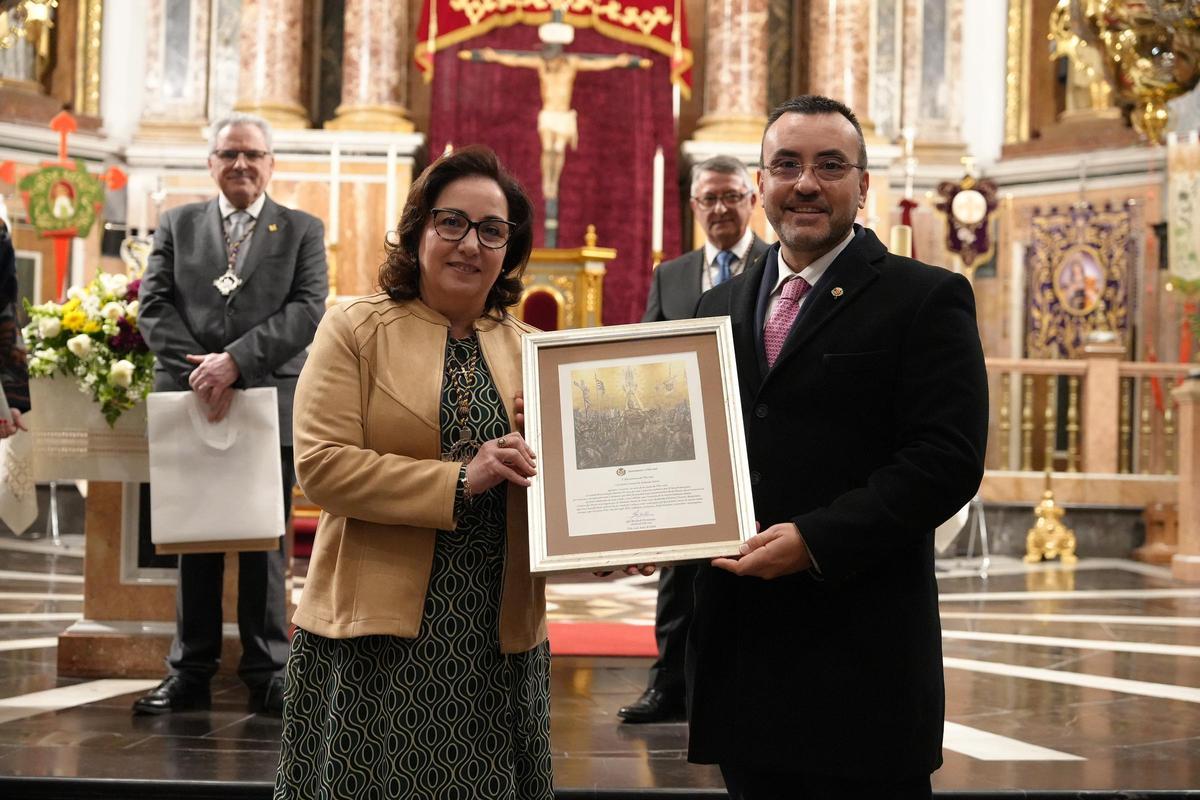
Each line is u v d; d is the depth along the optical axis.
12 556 8.16
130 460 4.52
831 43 11.48
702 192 4.14
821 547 2.06
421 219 2.36
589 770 3.46
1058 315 11.53
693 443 2.22
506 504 2.34
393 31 11.29
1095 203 11.37
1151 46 5.58
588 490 2.20
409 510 2.19
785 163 2.27
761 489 2.25
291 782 2.29
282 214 4.29
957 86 12.25
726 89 11.41
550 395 2.27
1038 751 3.77
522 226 2.47
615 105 11.27
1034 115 12.08
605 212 11.22
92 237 10.90
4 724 3.84
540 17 11.05
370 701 2.27
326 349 2.33
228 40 11.71
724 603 2.29
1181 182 9.12
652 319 4.25
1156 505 9.34
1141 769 3.56
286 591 4.28
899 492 2.09
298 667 2.32
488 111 11.21
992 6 12.28
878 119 12.22
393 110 11.21
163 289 4.21
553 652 5.30
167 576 4.70
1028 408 9.92
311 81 12.10
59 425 4.52
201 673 4.16
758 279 2.45
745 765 2.22
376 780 2.25
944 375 2.17
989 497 9.59
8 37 5.13
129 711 4.06
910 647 2.19
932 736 2.18
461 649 2.29
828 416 2.23
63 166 8.98
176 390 4.16
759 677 2.22
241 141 4.17
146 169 11.38
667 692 4.09
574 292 9.88
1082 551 9.45
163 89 11.66
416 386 2.32
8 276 4.13
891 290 2.25
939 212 9.88
